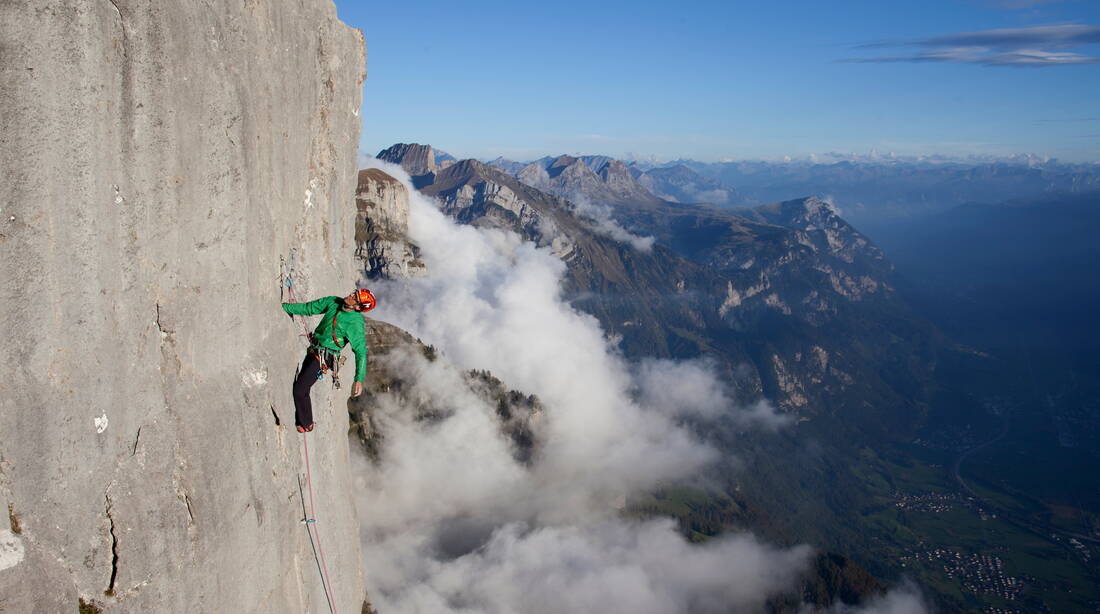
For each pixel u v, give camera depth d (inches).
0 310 292.0
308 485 605.3
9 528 302.5
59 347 319.9
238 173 457.1
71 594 329.7
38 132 300.2
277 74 529.0
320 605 640.4
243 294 476.4
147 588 376.5
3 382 297.6
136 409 375.6
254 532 484.1
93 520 344.8
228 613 449.7
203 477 417.1
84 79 319.0
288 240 582.9
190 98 393.4
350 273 847.1
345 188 792.3
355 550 841.5
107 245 345.4
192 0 386.9
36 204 303.0
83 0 312.8
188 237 410.3
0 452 297.1
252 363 492.1
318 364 533.6
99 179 334.6
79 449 333.4
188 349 417.7
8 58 285.9
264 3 495.5
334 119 711.1
